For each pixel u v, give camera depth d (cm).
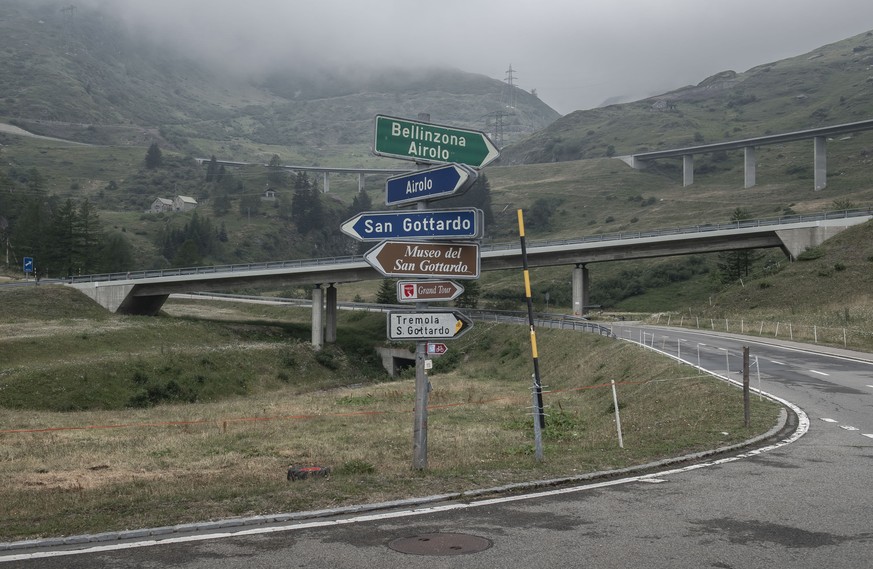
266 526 857
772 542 788
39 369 5331
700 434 1557
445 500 980
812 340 4666
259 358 6969
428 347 1255
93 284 9038
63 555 753
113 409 5112
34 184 17775
